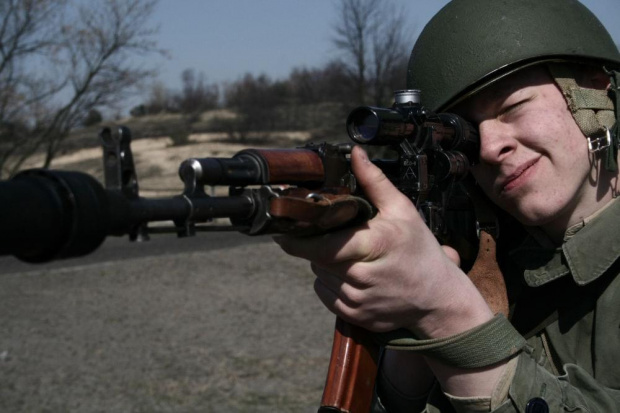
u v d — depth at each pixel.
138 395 5.60
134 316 8.38
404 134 1.68
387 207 1.47
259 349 6.79
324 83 52.44
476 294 1.56
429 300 1.49
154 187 26.39
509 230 2.00
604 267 1.69
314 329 7.55
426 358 1.65
